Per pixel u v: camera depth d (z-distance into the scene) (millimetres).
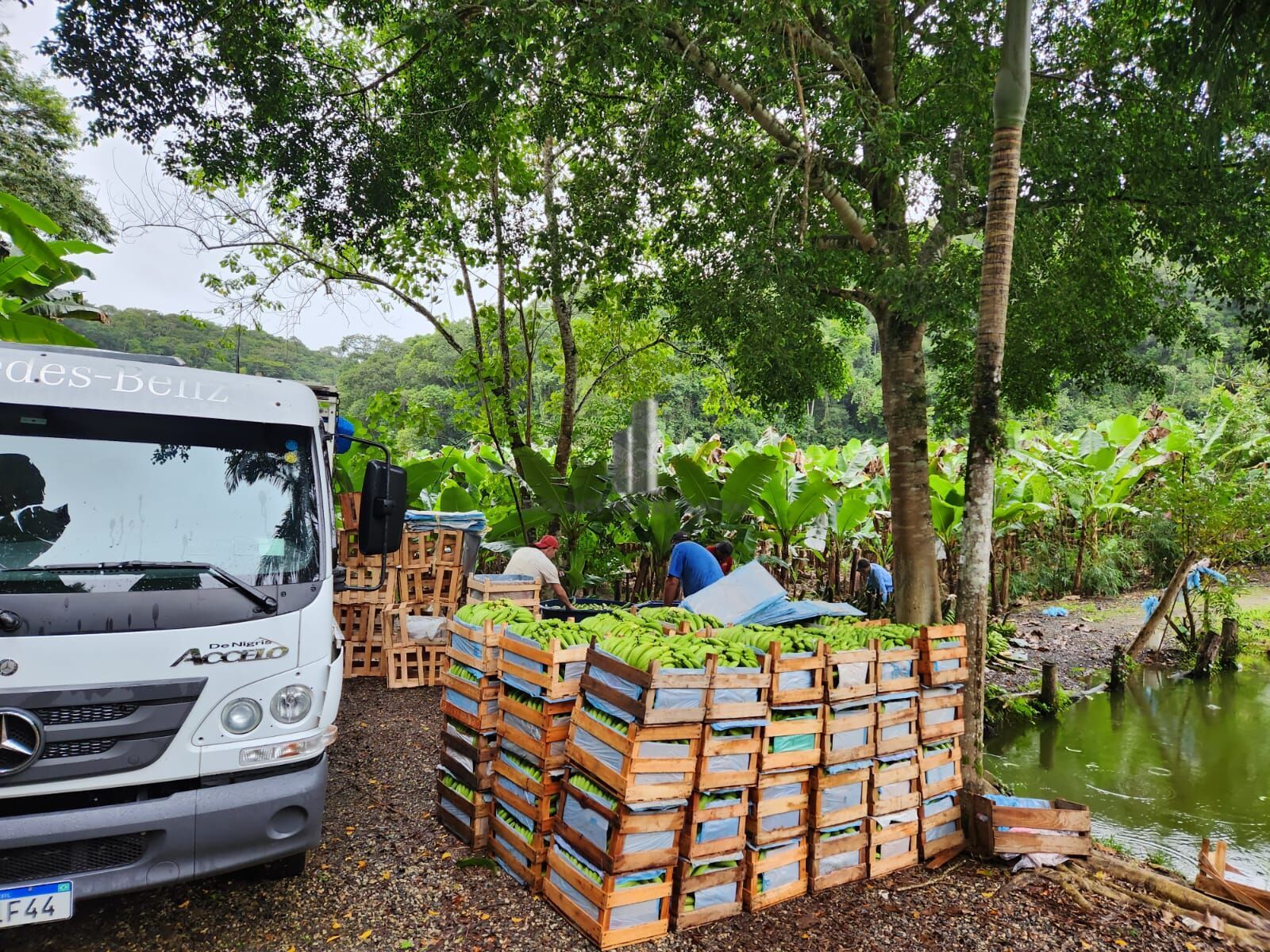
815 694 4332
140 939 3781
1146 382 8414
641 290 9391
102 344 10156
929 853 4926
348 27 8750
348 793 5566
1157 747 9445
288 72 8531
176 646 3508
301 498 4180
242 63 8172
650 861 3850
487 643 4637
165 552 3732
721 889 4105
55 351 3936
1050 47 7492
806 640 4492
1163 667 13391
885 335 7000
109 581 3523
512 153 10281
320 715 3920
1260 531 12875
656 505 11086
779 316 6605
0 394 3676
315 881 4352
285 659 3785
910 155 6574
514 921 4008
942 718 5051
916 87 7770
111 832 3332
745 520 13047
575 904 3961
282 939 3822
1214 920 4352
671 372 13000
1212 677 12945
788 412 9492
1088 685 12172
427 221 10500
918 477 6746
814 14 6656
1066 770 8594
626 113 8586
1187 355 30625
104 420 3855
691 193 8062
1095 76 7289
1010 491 16531
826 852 4461
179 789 3547
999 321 5590
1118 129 7391
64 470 3707
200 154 8797
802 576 16125
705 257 7727
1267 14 5836
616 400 13984
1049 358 8312
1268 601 18688
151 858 3422
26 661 3254
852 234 7094
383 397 11211
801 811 4391
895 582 6875
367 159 9141
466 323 13766
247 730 3660
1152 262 8359
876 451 17219
